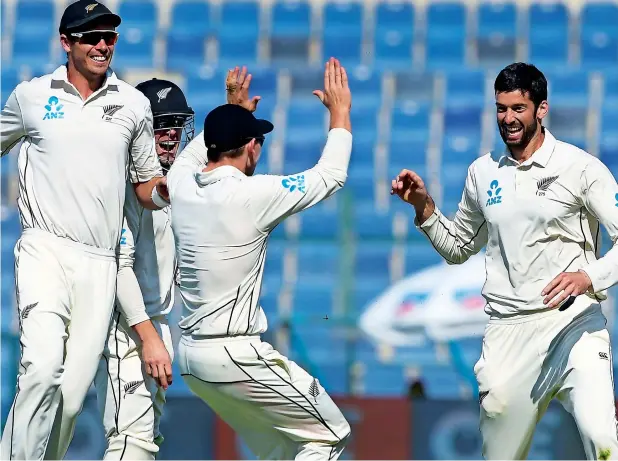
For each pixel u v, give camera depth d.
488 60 60.66
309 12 61.91
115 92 17.69
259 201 16.58
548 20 61.22
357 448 31.05
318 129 55.03
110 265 17.77
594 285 16.42
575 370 17.00
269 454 18.14
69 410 17.67
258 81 57.34
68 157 17.33
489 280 18.03
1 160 50.75
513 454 18.45
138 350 18.75
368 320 37.66
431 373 41.91
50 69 58.09
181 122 19.39
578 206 17.33
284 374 17.16
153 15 62.06
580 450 30.62
